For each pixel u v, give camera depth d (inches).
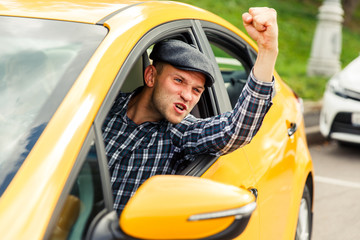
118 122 75.9
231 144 75.2
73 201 48.0
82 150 50.1
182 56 70.3
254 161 87.5
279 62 484.7
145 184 49.1
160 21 74.4
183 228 47.0
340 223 173.9
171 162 77.2
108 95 55.9
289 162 103.0
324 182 217.3
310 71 422.9
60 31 64.7
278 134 101.6
